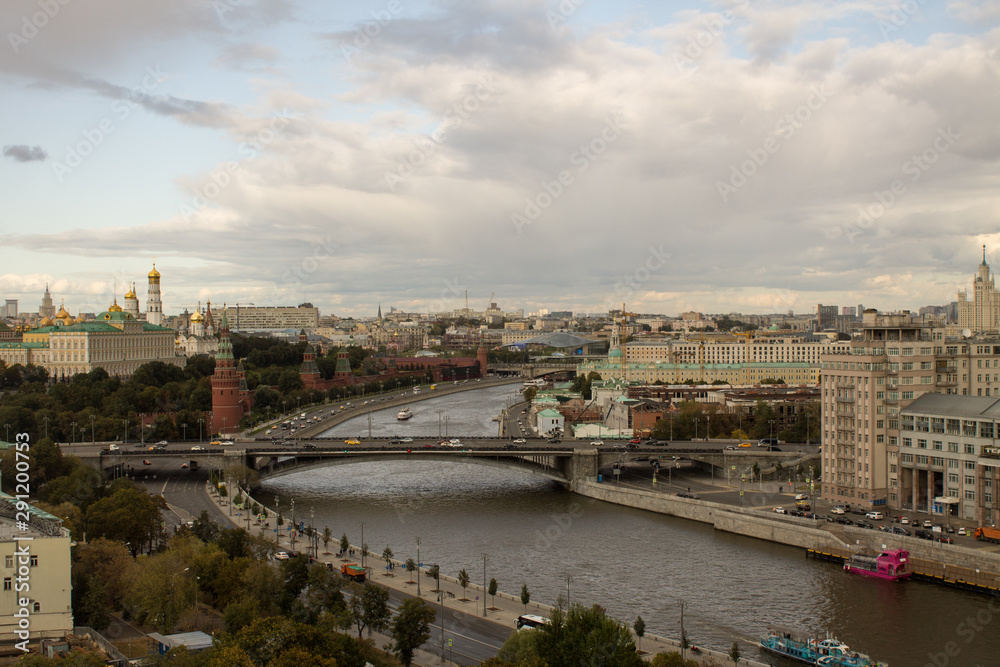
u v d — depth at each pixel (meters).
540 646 152.62
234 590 183.38
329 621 163.50
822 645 175.12
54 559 145.12
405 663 162.12
